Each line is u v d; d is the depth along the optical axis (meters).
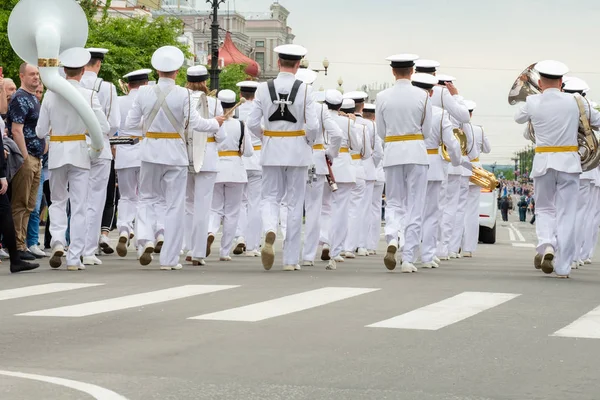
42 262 21.48
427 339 11.09
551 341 11.02
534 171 18.80
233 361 9.85
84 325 12.02
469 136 24.95
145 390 8.60
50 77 18.69
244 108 24.19
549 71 18.56
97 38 68.06
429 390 8.68
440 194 23.22
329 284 16.48
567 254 18.56
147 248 19.34
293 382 8.95
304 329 11.70
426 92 19.38
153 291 15.30
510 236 47.59
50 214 19.17
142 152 19.27
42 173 23.33
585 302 14.39
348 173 21.45
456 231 25.48
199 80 20.56
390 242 19.03
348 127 21.78
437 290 15.69
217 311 13.12
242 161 22.89
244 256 24.42
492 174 25.58
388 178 19.48
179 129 19.25
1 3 51.12
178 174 19.25
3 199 18.36
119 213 22.28
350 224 24.56
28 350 10.45
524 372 9.41
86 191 19.02
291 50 19.22
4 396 8.34
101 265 20.28
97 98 19.44
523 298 14.77
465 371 9.44
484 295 15.05
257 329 11.70
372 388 8.73
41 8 19.06
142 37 71.38
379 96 19.55
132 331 11.58
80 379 9.03
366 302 14.11
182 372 9.34
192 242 20.72
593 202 23.97
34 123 21.78
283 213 21.58
